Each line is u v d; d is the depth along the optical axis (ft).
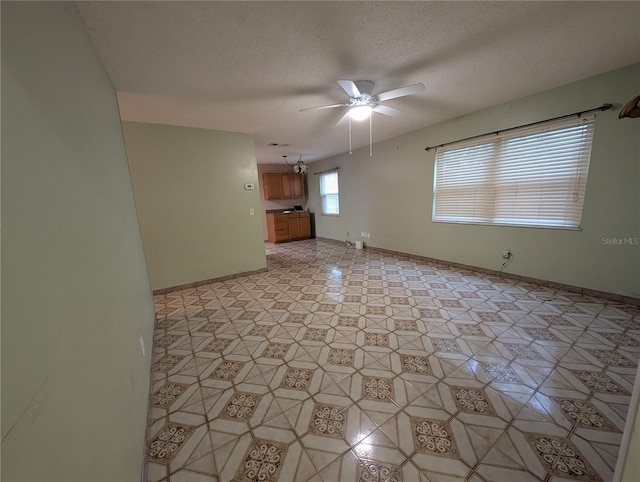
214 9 4.58
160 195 11.25
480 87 8.56
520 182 10.19
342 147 17.76
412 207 14.90
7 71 1.72
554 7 4.95
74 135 3.12
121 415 3.20
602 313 7.72
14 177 1.65
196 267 12.35
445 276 11.91
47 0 2.80
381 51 6.17
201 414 4.89
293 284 12.07
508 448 3.98
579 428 4.24
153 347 7.02
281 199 25.16
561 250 9.41
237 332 7.87
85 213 3.04
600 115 8.00
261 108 9.40
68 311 2.19
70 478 1.84
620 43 6.24
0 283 1.39
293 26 5.15
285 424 4.59
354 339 7.16
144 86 7.31
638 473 2.31
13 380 1.39
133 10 4.46
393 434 4.31
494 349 6.38
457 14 5.04
